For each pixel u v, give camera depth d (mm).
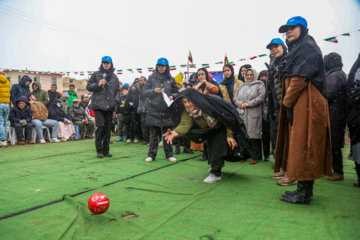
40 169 3992
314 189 3029
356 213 2293
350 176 3682
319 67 2445
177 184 3201
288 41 2727
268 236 1861
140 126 7594
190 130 3270
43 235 1856
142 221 2105
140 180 3373
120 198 2658
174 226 2016
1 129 6379
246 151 3385
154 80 4668
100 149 5039
